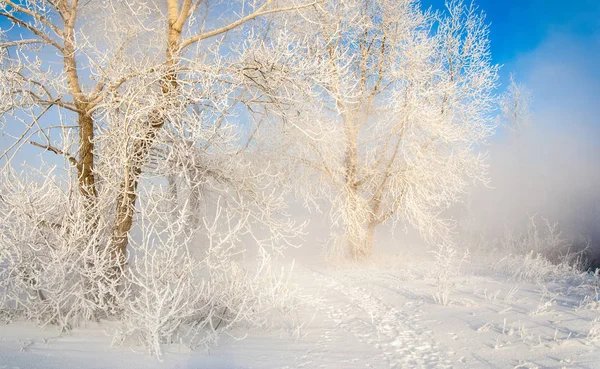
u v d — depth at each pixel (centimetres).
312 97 691
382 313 677
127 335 474
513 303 658
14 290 504
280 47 627
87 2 745
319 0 707
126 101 590
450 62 1384
